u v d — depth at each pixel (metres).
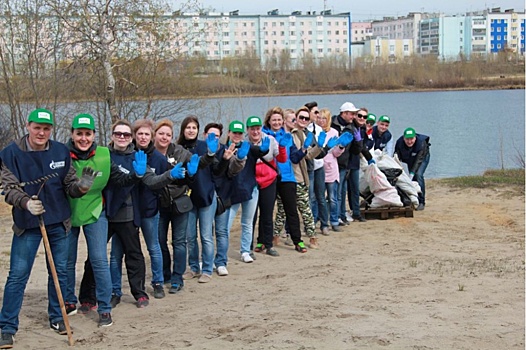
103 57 17.34
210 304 7.27
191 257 8.41
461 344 5.72
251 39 96.94
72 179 6.15
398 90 72.88
